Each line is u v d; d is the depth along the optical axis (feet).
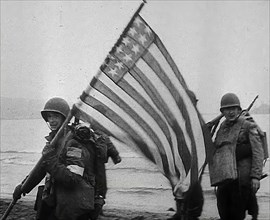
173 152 18.67
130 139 18.78
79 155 16.05
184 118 18.63
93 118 18.22
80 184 15.97
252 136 18.89
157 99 18.49
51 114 17.16
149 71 18.37
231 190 19.49
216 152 19.10
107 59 18.25
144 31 18.17
